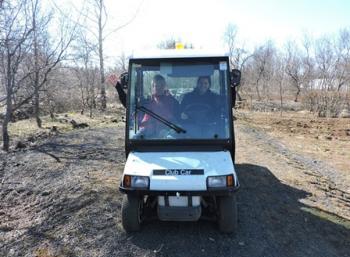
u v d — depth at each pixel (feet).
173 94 16.67
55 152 32.50
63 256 15.51
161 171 14.93
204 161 15.34
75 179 24.41
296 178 29.48
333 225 20.27
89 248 15.93
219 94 16.56
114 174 25.76
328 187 28.86
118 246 15.87
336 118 89.66
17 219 19.45
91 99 69.51
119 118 61.93
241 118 81.92
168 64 16.47
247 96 159.53
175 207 14.97
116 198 20.89
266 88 157.48
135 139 16.52
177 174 14.80
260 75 164.35
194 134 16.46
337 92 112.16
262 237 17.17
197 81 16.53
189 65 16.46
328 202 24.70
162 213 15.08
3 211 20.59
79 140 38.22
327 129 69.92
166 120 16.61
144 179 14.80
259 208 20.61
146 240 16.12
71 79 69.92
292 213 21.01
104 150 33.55
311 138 58.08
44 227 18.13
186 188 14.56
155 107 16.72
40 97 59.11
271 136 55.16
